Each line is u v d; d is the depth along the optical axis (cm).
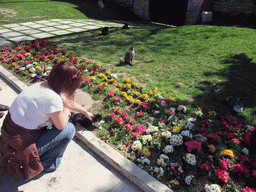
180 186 211
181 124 304
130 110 335
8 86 409
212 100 369
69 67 177
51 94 172
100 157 254
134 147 250
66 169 236
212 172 225
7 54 545
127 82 419
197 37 758
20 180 219
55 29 925
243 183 217
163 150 249
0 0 1446
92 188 214
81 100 360
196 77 459
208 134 286
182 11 1260
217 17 1184
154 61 557
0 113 311
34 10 1307
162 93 385
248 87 406
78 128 283
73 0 1667
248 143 262
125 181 224
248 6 1059
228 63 523
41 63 504
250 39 689
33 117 171
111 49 654
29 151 177
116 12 1499
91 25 1059
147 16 1418
